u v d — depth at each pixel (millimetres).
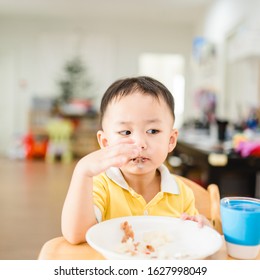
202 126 4055
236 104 4629
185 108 7758
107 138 838
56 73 7699
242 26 4391
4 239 2639
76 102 7207
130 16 7262
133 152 669
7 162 6426
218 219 892
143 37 7738
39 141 7098
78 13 7180
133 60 7773
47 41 7648
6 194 4020
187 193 942
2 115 7754
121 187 865
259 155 2268
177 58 9648
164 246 660
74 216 677
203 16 6695
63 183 4656
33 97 7316
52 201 3748
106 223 688
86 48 7707
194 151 2652
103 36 7695
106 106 839
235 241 633
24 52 7648
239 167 2277
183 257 608
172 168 3424
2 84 7699
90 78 7734
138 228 710
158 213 865
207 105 5918
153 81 869
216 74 5602
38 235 2744
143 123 785
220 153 2332
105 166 658
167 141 826
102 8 6766
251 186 2928
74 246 684
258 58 3719
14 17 7551
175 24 7691
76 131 7172
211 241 639
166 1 6176
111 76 7770
